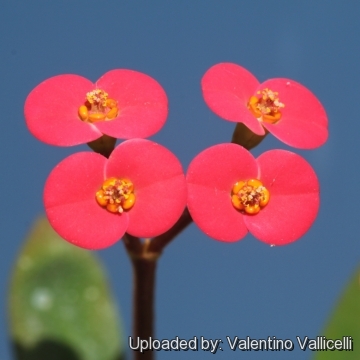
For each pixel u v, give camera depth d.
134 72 0.15
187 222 0.15
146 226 0.14
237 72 0.15
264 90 0.15
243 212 0.15
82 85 0.15
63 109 0.15
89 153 0.14
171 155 0.15
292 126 0.15
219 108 0.15
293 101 0.15
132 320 0.16
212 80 0.15
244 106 0.15
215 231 0.14
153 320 0.16
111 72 0.15
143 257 0.15
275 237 0.15
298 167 0.15
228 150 0.15
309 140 0.15
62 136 0.15
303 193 0.15
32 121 0.15
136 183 0.15
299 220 0.15
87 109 0.15
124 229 0.14
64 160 0.14
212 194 0.15
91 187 0.14
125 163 0.15
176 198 0.14
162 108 0.15
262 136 0.15
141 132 0.15
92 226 0.14
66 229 0.14
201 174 0.15
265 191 0.15
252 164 0.15
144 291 0.16
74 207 0.14
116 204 0.14
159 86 0.15
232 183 0.15
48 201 0.14
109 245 0.14
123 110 0.15
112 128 0.15
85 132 0.15
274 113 0.15
